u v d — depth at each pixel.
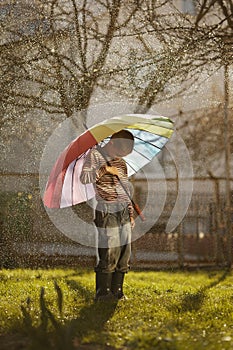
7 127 9.36
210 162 12.90
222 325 5.05
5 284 7.70
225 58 8.20
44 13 9.10
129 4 9.06
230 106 10.23
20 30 9.07
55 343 4.04
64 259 9.80
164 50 8.73
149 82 9.26
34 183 9.55
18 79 9.09
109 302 6.01
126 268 6.23
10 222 9.61
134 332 4.60
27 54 9.09
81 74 9.35
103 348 4.14
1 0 9.08
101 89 9.39
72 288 7.32
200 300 6.37
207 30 8.64
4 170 9.47
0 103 9.25
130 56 9.20
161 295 6.92
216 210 11.40
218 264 11.12
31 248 9.69
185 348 4.07
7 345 4.16
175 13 8.76
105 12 9.47
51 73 9.17
